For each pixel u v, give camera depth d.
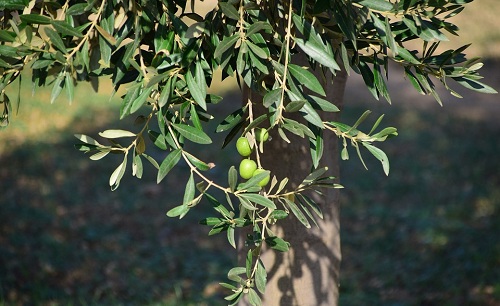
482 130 19.72
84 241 11.44
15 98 18.86
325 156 4.52
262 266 2.79
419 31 2.66
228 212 2.67
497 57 28.19
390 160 16.92
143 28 2.60
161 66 2.49
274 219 2.76
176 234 12.66
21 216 11.56
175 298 9.82
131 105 2.49
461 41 29.48
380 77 2.78
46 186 13.77
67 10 2.44
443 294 9.30
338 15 2.52
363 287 10.39
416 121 20.17
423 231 11.99
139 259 11.17
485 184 14.81
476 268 9.63
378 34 2.71
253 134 2.59
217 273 11.01
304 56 3.99
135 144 2.67
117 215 13.05
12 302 8.48
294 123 2.47
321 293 4.69
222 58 2.43
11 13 3.03
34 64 2.50
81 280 9.79
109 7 2.54
